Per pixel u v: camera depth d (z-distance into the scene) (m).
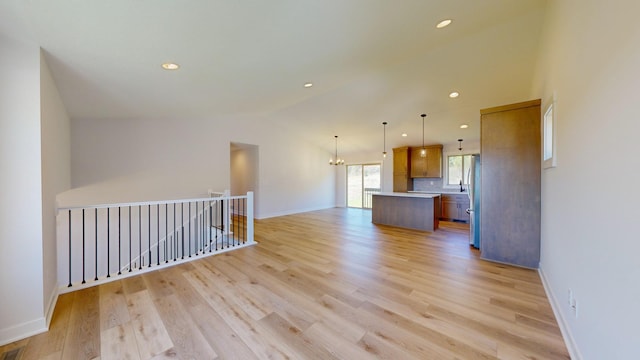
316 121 6.70
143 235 4.72
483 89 4.35
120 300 2.36
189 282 2.76
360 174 9.29
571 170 1.76
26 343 1.75
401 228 5.67
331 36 2.32
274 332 1.88
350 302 2.32
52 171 2.35
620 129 1.09
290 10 1.81
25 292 1.84
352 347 1.71
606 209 1.22
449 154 7.45
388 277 2.88
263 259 3.52
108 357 1.63
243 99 4.25
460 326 1.94
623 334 1.06
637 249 0.95
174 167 5.12
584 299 1.49
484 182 3.42
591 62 1.41
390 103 5.21
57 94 2.66
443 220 7.00
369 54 2.95
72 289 2.55
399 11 2.10
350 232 5.27
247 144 6.59
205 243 5.36
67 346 1.73
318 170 8.91
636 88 0.96
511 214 3.24
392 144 7.93
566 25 1.89
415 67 3.78
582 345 1.51
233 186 8.02
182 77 2.77
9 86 1.77
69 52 1.98
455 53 3.36
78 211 4.03
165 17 1.66
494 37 3.00
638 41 0.94
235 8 1.69
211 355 1.65
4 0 1.37
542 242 2.92
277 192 7.43
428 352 1.66
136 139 4.62
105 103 3.34
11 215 1.79
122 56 2.13
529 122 3.10
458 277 2.88
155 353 1.67
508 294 2.46
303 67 3.02
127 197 4.52
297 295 2.46
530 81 4.00
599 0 1.31
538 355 1.64
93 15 1.56
